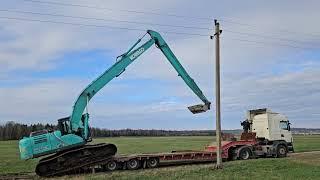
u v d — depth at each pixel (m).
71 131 30.09
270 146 39.09
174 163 34.50
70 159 29.61
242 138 39.12
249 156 38.12
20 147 29.23
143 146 71.06
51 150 29.25
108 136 139.25
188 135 173.62
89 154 30.12
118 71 31.91
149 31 33.12
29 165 38.75
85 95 30.75
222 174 27.70
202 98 34.47
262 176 26.77
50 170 29.20
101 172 30.22
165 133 168.00
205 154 35.81
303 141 81.19
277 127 39.88
